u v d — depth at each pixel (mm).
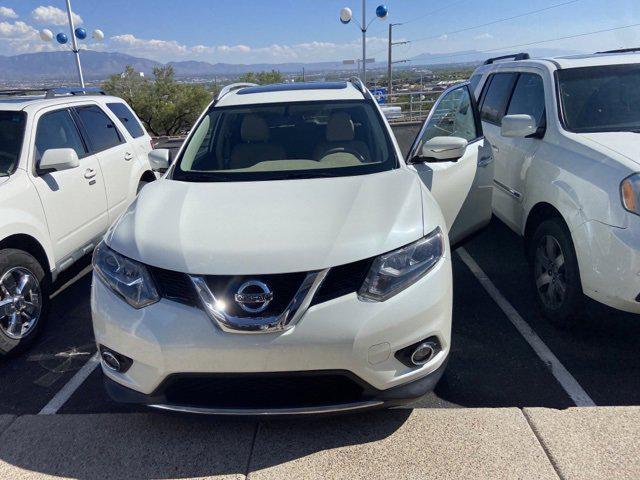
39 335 3975
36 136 4367
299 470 2514
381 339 2416
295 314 2373
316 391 2471
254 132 3855
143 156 6312
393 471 2475
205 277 2434
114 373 2627
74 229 4602
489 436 2662
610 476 2373
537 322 3850
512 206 4609
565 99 4184
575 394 3008
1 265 3592
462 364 3359
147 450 2693
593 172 3291
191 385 2484
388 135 3740
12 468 2604
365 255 2484
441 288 2594
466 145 3881
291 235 2570
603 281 3109
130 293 2533
